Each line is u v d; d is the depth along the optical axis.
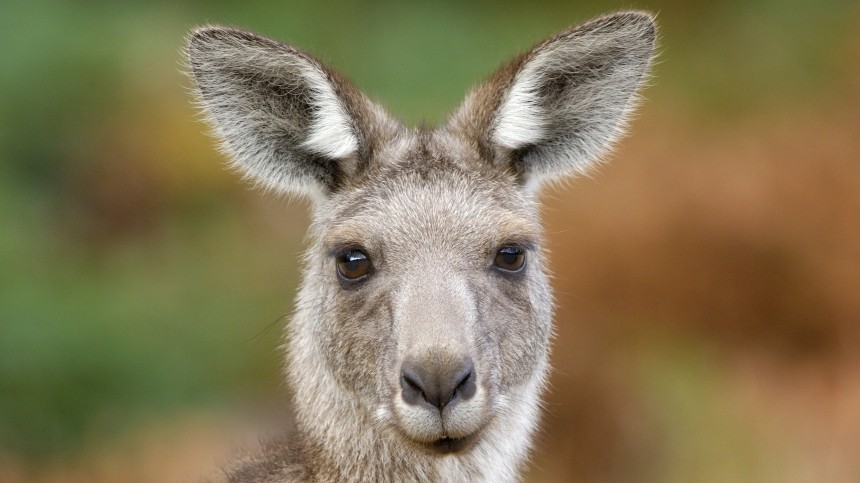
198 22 32.12
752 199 24.03
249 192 27.00
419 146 11.55
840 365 21.98
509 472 11.27
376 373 10.54
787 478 18.33
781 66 30.77
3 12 30.23
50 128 28.53
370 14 32.62
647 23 11.60
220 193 27.66
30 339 21.27
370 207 11.09
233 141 11.59
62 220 26.70
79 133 28.58
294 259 24.75
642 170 24.64
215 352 22.33
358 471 10.86
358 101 11.61
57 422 20.58
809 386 20.70
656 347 21.30
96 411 20.83
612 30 11.49
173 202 27.61
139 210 27.55
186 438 19.73
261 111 11.58
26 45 29.41
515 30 32.50
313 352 11.25
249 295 23.61
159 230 26.25
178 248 25.11
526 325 11.05
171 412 21.11
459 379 9.86
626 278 22.97
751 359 21.56
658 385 19.98
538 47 11.34
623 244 23.20
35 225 25.42
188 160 27.97
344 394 10.88
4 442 19.89
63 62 29.34
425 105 27.34
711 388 19.86
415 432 9.95
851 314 23.17
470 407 9.97
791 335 23.22
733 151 25.56
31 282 22.55
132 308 22.48
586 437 19.84
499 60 30.08
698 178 24.44
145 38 30.73
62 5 31.47
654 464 19.14
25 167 28.05
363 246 10.88
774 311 23.22
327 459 10.98
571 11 34.41
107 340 21.67
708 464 18.70
